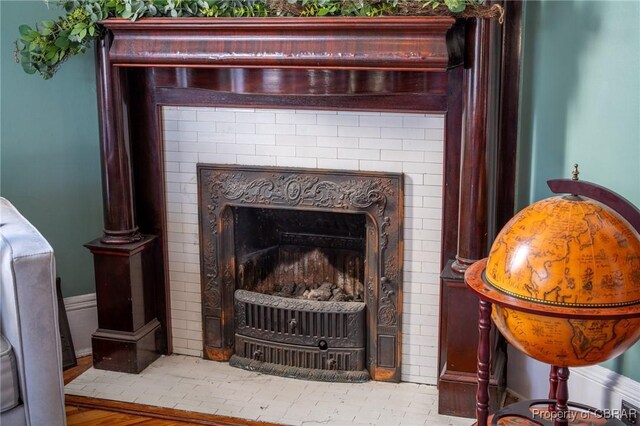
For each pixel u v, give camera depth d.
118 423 3.09
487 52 2.83
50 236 3.64
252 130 3.33
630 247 2.18
